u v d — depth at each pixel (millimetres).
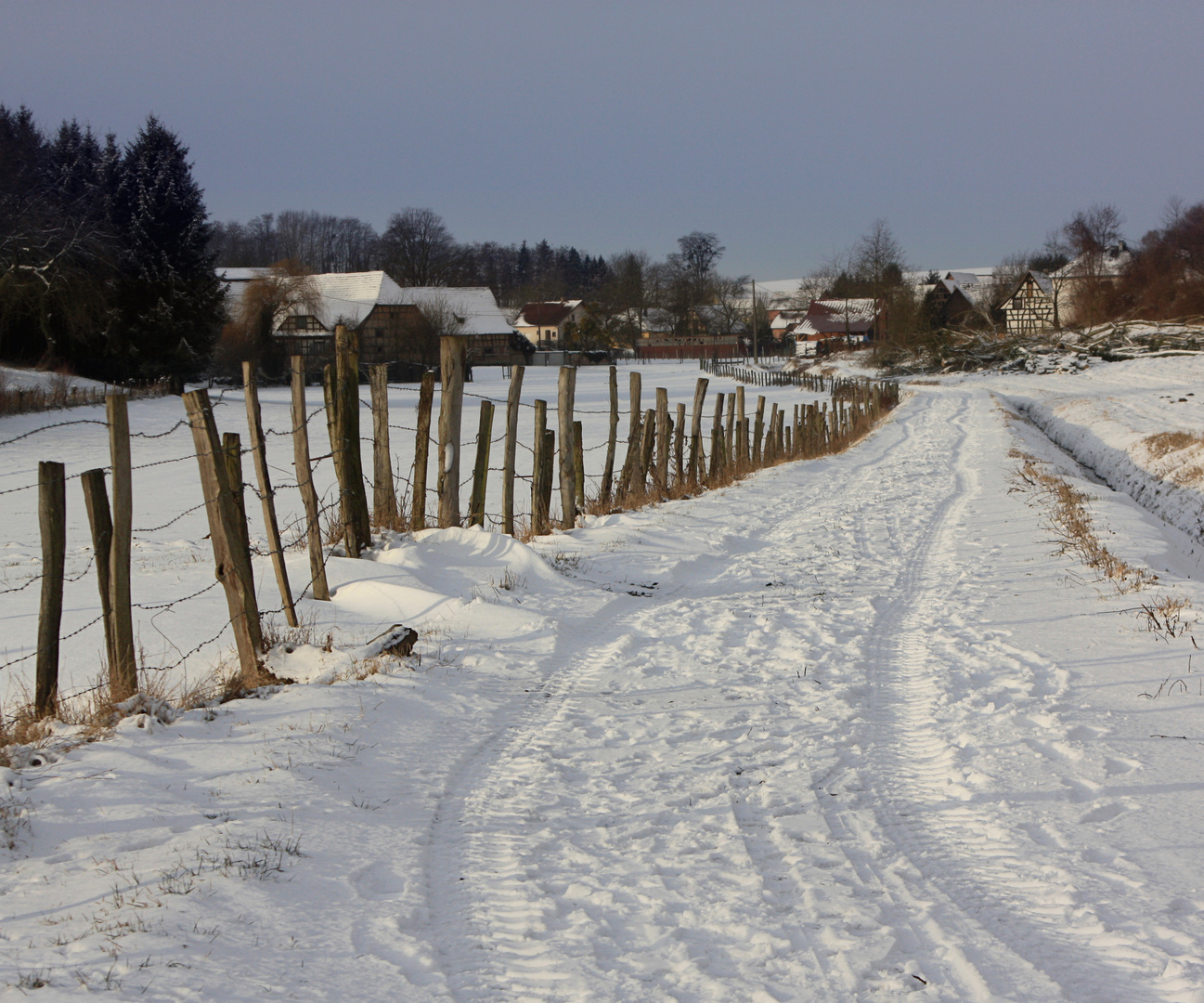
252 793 4945
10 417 36594
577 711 6562
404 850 4520
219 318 56625
